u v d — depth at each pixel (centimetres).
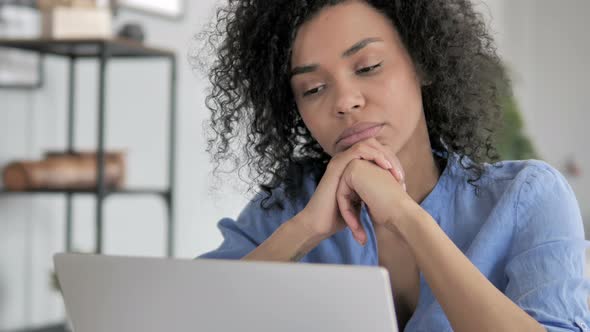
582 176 681
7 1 304
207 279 75
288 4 118
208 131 139
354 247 126
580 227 115
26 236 327
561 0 691
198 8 409
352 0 113
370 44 112
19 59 319
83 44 297
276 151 134
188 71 407
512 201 115
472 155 124
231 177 147
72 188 300
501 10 711
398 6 113
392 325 69
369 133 114
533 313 102
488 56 131
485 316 94
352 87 113
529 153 515
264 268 72
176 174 404
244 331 75
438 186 123
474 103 125
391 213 106
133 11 363
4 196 316
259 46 128
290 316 72
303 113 119
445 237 101
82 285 83
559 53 692
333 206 115
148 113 391
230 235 139
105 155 312
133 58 338
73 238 349
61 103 342
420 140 121
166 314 78
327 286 70
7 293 318
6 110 315
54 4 303
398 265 123
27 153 326
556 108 694
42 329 324
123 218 376
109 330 83
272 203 137
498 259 115
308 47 114
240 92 133
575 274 106
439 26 118
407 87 115
